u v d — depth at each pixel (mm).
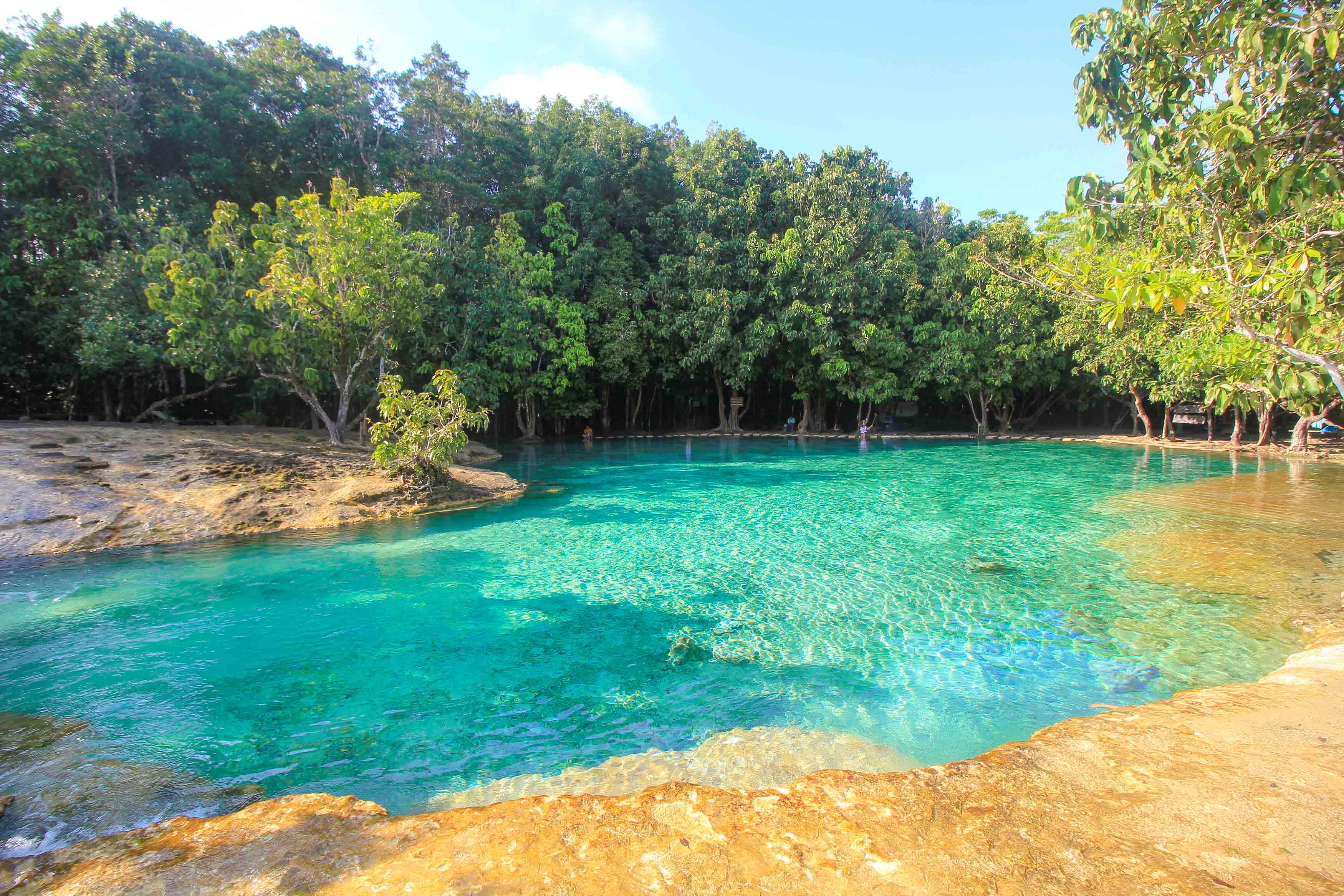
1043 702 5289
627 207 34688
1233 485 15852
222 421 24781
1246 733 4016
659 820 3289
